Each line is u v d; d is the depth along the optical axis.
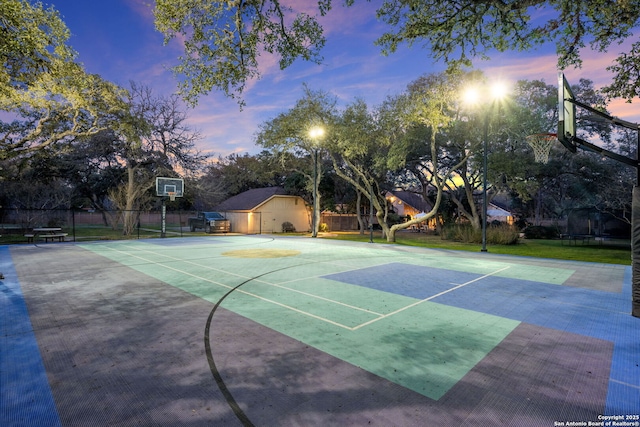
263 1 6.66
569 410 3.12
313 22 7.20
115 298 7.18
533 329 5.39
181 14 6.01
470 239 23.19
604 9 7.16
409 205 50.03
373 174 28.75
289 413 3.04
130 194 25.86
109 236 24.91
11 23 8.41
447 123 18.52
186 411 3.07
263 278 9.52
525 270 11.17
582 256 15.63
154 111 26.56
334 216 38.56
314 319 5.84
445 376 3.78
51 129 17.97
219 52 6.62
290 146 24.17
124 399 3.26
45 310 6.25
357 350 4.49
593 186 26.64
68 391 3.40
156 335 4.99
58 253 14.95
